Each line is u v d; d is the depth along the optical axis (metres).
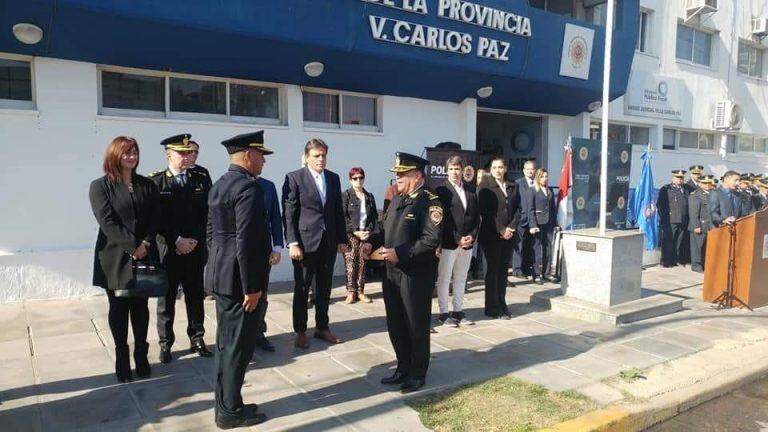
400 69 8.63
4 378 4.21
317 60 7.83
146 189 4.05
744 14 16.06
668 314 6.75
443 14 8.57
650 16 13.50
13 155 6.17
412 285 4.12
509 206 6.32
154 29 6.38
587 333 5.83
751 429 4.04
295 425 3.57
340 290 7.64
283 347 5.12
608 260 6.47
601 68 11.17
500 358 4.99
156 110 7.20
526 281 8.71
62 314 5.93
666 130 14.64
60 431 3.40
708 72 15.16
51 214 6.44
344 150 8.68
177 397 3.93
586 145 8.76
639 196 10.90
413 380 4.16
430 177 8.59
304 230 5.01
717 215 9.53
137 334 4.21
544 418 3.76
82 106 6.52
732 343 5.63
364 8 7.79
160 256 4.38
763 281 7.23
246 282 3.36
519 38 9.65
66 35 6.04
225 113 7.72
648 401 4.15
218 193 3.48
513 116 12.51
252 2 6.87
